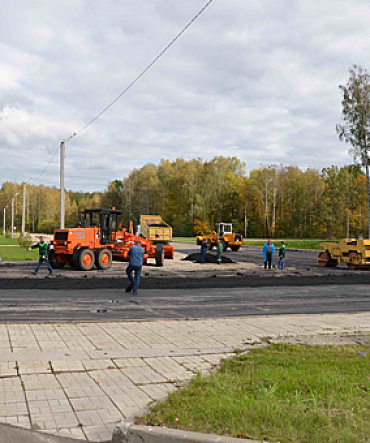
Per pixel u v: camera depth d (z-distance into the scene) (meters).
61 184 28.09
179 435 3.88
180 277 19.14
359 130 47.88
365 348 7.38
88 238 21.64
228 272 21.91
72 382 5.57
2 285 14.90
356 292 15.45
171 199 103.25
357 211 83.62
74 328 8.65
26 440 4.07
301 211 93.75
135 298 12.92
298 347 7.35
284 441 3.78
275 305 12.31
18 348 7.05
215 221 98.81
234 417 4.23
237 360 6.56
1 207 144.75
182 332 8.57
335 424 4.12
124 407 4.82
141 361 6.57
